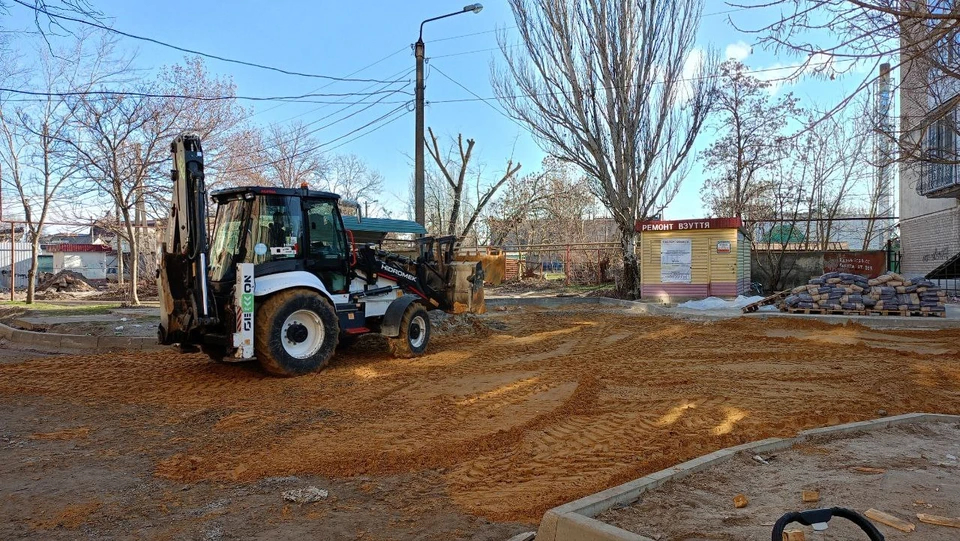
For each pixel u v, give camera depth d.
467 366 10.00
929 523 3.82
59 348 12.45
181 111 20.45
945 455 5.23
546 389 8.24
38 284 30.89
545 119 22.22
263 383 8.76
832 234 30.11
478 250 16.22
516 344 12.39
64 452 5.82
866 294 15.16
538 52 21.75
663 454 5.46
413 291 11.89
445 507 4.47
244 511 4.44
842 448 5.46
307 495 4.65
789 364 9.85
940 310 14.34
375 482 4.98
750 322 14.87
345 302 10.41
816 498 4.18
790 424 6.33
